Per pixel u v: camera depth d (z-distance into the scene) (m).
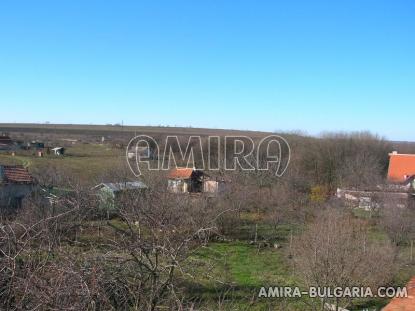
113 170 30.67
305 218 28.33
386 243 20.08
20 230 6.07
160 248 5.28
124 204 8.00
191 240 6.20
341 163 43.59
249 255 22.20
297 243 18.47
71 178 24.42
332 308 14.07
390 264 16.48
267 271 19.16
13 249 5.15
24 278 4.77
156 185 18.64
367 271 15.11
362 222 26.84
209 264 7.27
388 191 33.25
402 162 46.56
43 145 68.81
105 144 72.19
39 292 4.39
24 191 24.34
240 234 26.38
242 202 27.56
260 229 27.56
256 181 34.62
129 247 5.14
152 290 5.09
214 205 24.53
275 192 30.69
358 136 49.88
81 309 4.25
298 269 16.91
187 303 6.04
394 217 24.39
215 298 9.16
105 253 5.32
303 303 14.34
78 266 4.75
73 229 6.91
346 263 14.39
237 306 9.62
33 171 34.16
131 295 5.17
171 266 5.24
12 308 4.78
